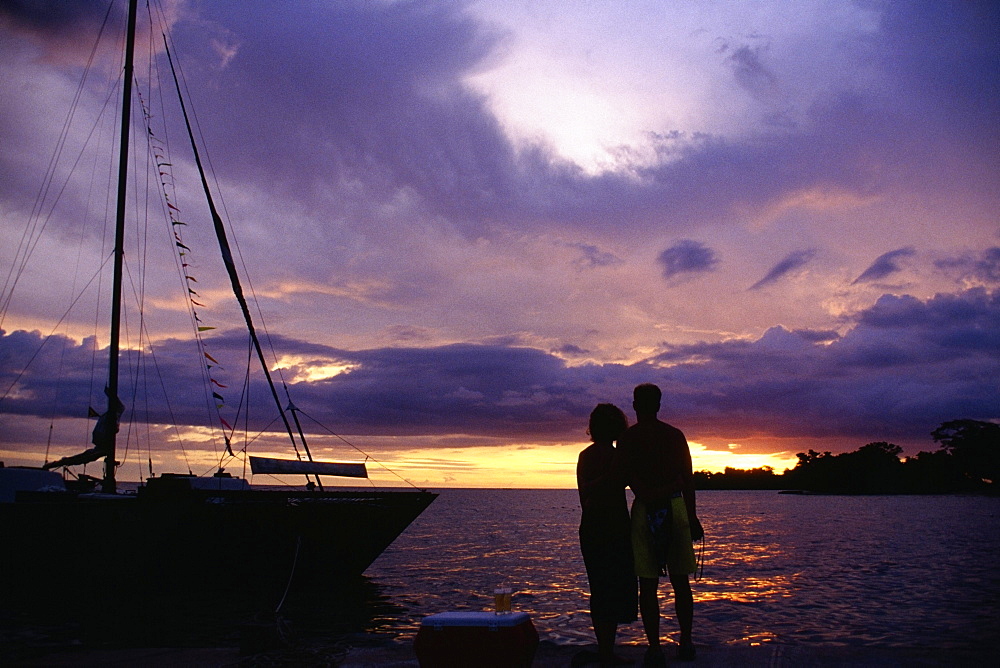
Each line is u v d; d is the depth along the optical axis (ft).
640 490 18.43
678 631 30.35
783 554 76.48
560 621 35.19
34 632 32.99
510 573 63.05
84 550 49.44
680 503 18.37
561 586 52.95
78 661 20.72
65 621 36.86
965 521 167.32
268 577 51.49
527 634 15.38
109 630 33.83
